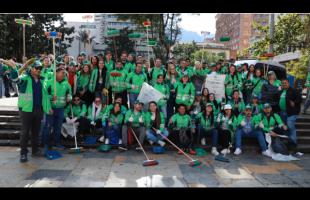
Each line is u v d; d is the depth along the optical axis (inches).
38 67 292.0
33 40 1396.4
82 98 366.0
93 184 234.7
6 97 570.3
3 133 351.6
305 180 256.8
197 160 296.2
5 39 1300.4
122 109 346.3
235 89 374.0
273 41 753.6
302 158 330.6
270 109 345.4
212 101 365.7
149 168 276.5
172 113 379.6
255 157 327.9
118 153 323.6
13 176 248.5
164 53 835.4
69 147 342.0
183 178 252.7
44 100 300.2
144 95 356.2
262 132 340.5
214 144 338.0
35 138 303.7
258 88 399.5
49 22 1561.3
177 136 337.7
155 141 339.6
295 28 817.5
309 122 413.7
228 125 339.0
